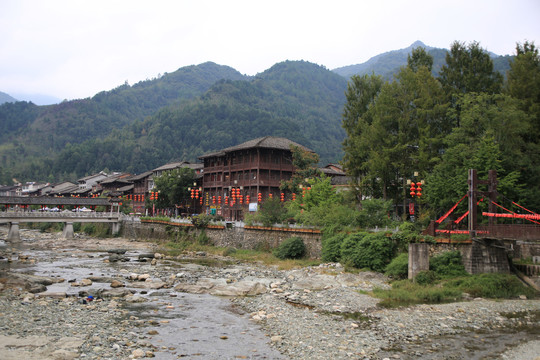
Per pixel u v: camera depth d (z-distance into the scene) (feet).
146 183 400.88
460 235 123.03
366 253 138.31
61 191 526.98
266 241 195.72
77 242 275.18
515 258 133.39
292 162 261.85
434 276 119.55
